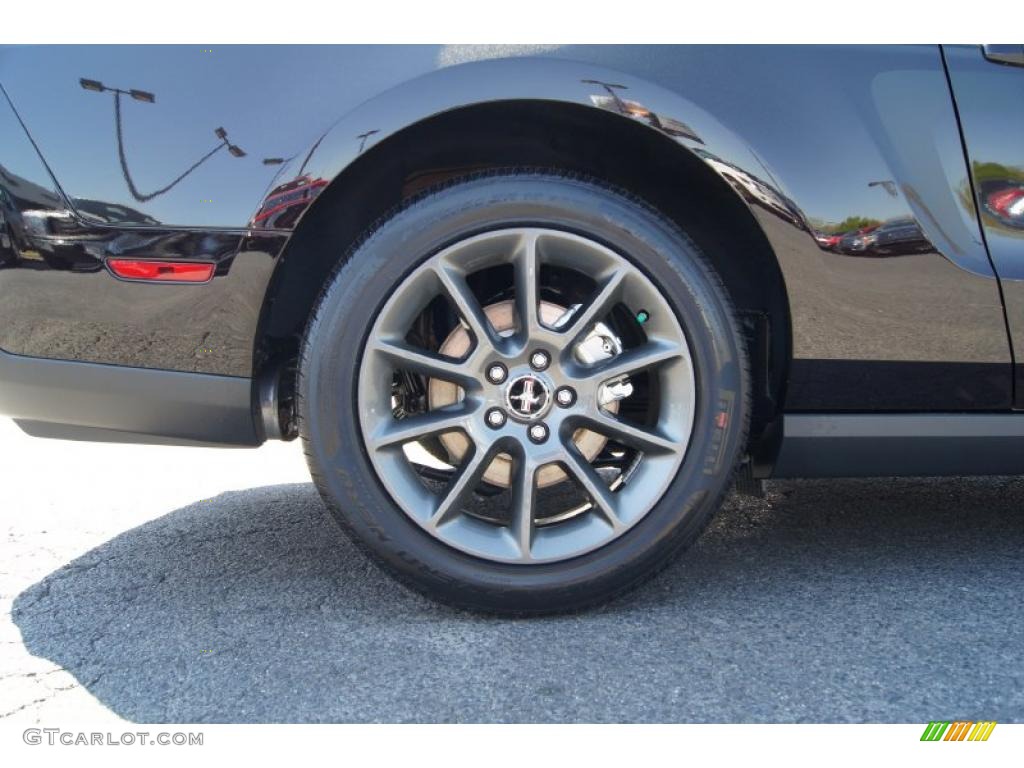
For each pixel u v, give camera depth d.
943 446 2.12
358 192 2.07
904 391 2.10
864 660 1.85
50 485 3.33
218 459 3.79
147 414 2.00
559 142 2.10
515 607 2.02
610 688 1.75
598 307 1.98
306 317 2.15
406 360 1.98
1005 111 2.02
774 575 2.32
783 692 1.73
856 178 1.99
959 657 1.86
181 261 1.92
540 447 2.00
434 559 1.98
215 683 1.79
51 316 1.96
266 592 2.24
